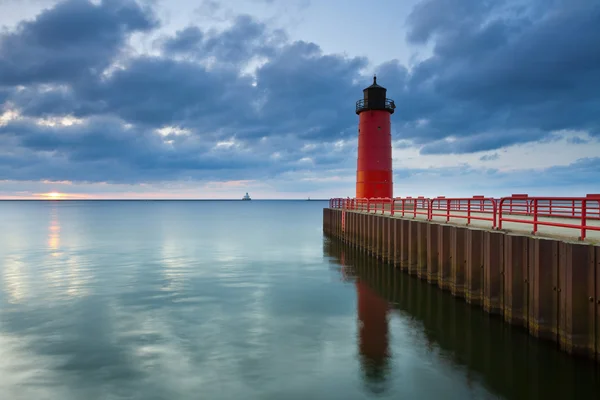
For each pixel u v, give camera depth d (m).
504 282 11.09
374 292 16.91
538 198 10.48
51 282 19.53
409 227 17.55
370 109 31.89
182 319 13.34
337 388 8.45
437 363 9.59
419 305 14.79
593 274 8.43
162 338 11.59
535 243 9.77
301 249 31.94
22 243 37.28
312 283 18.86
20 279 20.33
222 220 80.81
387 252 21.25
